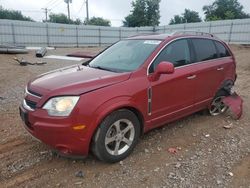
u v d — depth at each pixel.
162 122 4.27
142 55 4.14
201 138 4.48
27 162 3.66
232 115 5.55
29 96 3.47
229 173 3.45
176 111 4.42
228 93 5.62
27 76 10.65
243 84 9.48
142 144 4.20
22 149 4.02
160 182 3.24
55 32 33.59
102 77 3.59
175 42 4.47
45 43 33.19
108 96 3.36
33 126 3.29
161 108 4.11
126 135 3.76
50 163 3.64
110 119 3.40
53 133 3.16
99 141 3.36
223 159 3.80
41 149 4.02
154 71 3.99
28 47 29.09
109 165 3.60
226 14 57.47
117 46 4.88
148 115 3.92
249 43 28.78
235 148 4.15
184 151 4.02
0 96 7.12
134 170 3.49
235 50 25.33
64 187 3.15
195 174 3.42
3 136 4.47
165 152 3.97
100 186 3.16
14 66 13.74
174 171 3.48
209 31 32.62
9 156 3.81
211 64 5.02
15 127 4.86
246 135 4.65
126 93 3.54
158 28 39.06
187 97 4.56
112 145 3.63
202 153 3.96
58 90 3.25
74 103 3.16
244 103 6.63
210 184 3.22
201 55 4.91
